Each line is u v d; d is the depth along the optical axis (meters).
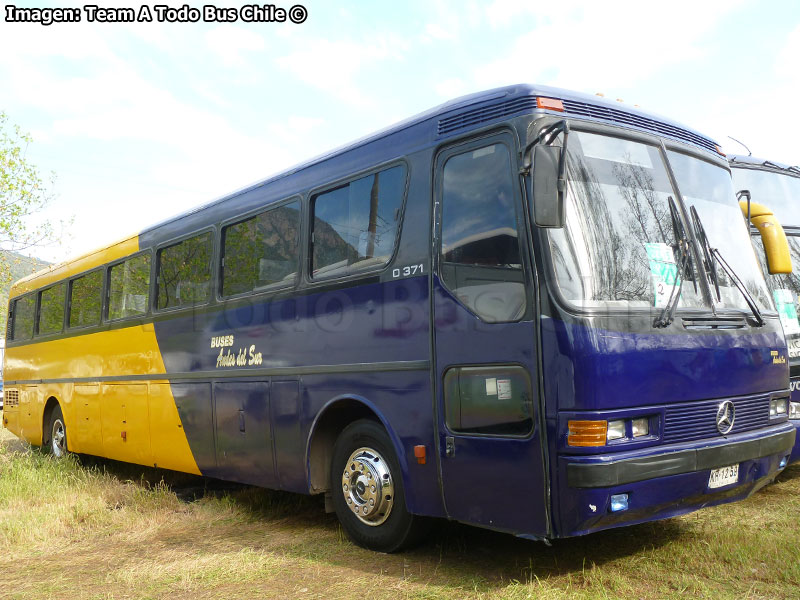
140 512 7.52
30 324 13.02
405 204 5.57
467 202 5.07
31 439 12.55
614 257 4.66
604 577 4.65
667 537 5.47
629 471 4.26
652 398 4.48
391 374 5.48
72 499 8.05
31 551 6.26
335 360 6.03
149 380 8.86
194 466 8.00
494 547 5.57
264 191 7.32
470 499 4.85
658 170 5.24
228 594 4.87
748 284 5.48
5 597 5.02
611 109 5.18
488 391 4.74
